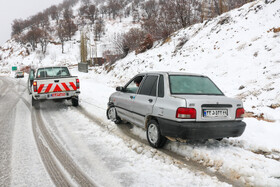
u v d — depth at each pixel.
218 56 11.45
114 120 5.53
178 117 3.09
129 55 24.39
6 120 6.10
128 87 4.97
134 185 2.54
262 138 4.27
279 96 6.07
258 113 5.74
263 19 11.52
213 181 2.61
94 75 27.41
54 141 4.18
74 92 7.72
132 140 4.19
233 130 3.28
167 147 3.78
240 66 9.31
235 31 12.59
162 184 2.56
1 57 111.00
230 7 21.83
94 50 63.69
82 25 142.00
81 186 2.53
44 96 7.18
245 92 7.35
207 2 21.78
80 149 3.74
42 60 86.62
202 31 16.52
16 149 3.73
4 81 28.89
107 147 3.84
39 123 5.70
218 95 3.68
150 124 3.82
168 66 14.80
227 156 3.18
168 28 23.61
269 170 2.78
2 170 2.94
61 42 109.00
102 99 9.69
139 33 27.91
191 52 14.51
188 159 3.28
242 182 2.61
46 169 2.97
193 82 3.86
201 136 3.10
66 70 8.83
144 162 3.20
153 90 3.91
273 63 7.99
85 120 5.93
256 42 10.06
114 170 2.93
